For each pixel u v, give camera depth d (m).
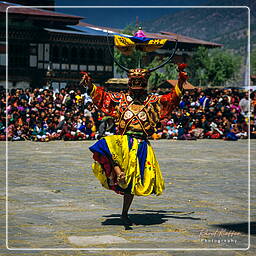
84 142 20.44
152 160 6.23
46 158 14.05
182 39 56.84
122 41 6.61
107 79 48.28
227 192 8.71
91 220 6.38
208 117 24.28
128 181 6.00
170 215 6.79
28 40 45.66
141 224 6.22
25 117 21.23
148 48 6.64
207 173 11.34
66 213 6.76
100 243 5.31
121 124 6.35
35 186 9.02
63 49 46.84
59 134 21.34
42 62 46.22
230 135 23.20
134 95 6.41
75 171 11.24
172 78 44.81
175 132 23.16
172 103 6.37
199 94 25.62
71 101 22.62
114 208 7.15
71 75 47.09
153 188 6.23
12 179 9.88
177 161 13.91
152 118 6.38
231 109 24.95
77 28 49.28
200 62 56.72
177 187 9.22
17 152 15.81
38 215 6.62
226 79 56.78
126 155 6.06
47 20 45.59
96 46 47.75
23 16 44.22
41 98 22.27
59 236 5.57
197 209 7.21
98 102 6.46
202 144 20.59
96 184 9.34
